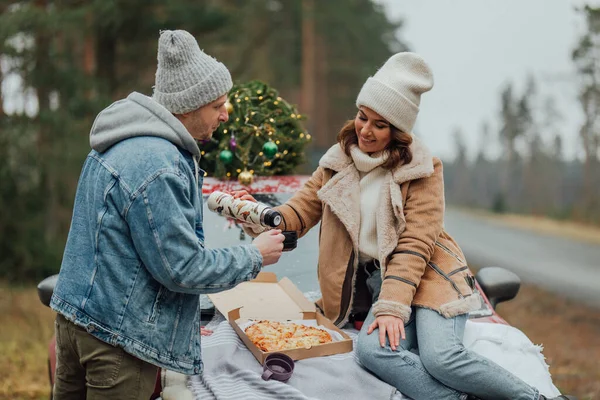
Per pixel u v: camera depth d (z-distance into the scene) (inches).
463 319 93.7
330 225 106.5
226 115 82.3
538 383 89.2
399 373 87.8
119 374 74.1
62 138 333.4
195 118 79.4
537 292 354.0
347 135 106.0
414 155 101.8
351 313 106.7
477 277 118.0
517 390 83.7
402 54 100.0
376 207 102.1
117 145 74.6
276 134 140.0
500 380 84.0
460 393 86.7
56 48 351.3
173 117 75.8
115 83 422.9
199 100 77.3
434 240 98.6
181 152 77.3
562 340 255.1
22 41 327.3
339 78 850.8
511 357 93.0
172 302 75.9
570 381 193.2
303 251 123.6
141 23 407.5
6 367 199.3
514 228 725.3
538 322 289.0
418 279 95.2
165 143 74.0
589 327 278.4
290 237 93.7
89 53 396.5
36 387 181.0
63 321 76.4
